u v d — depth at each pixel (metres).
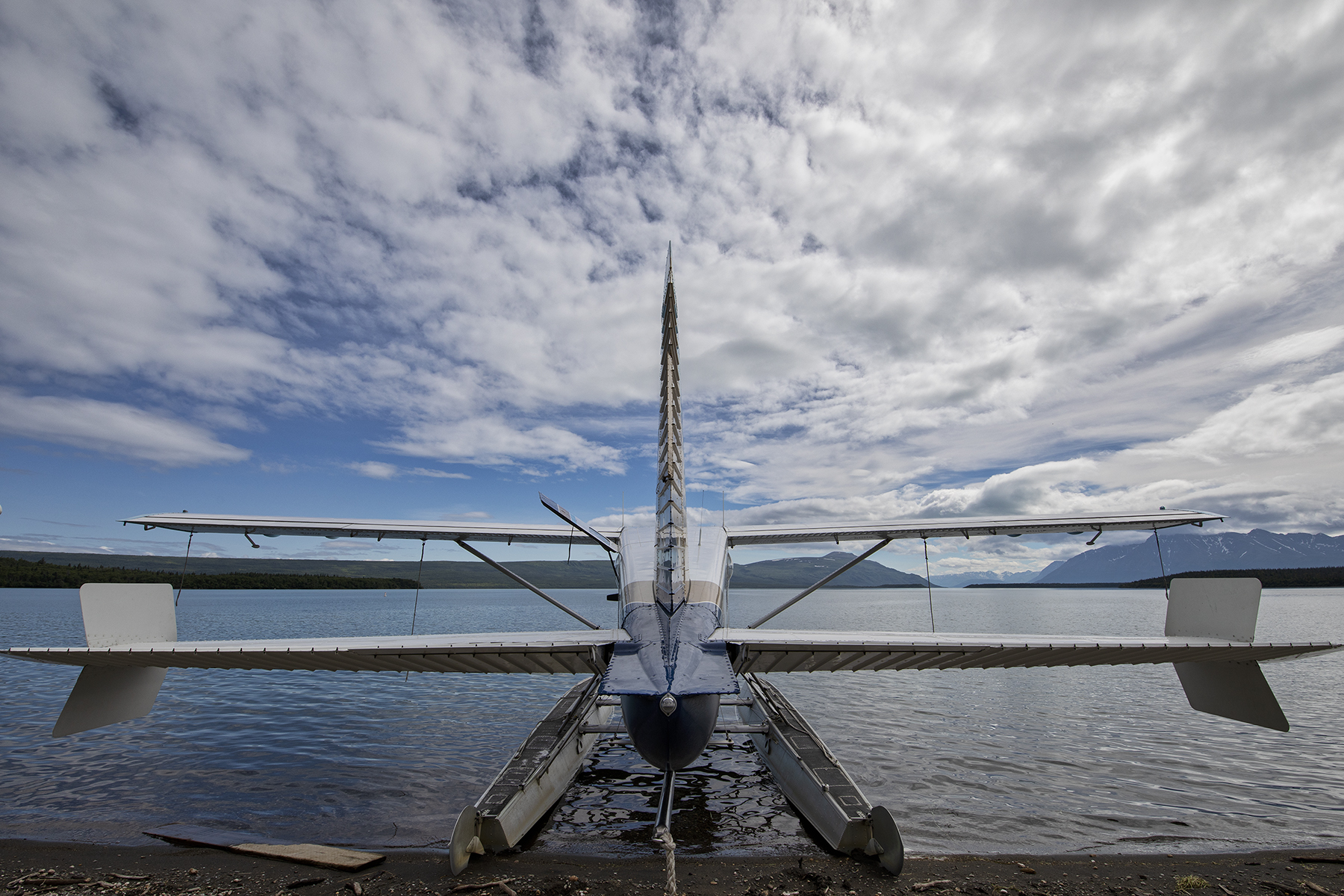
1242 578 8.09
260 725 14.84
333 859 7.19
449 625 45.59
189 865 7.18
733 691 6.87
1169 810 9.31
